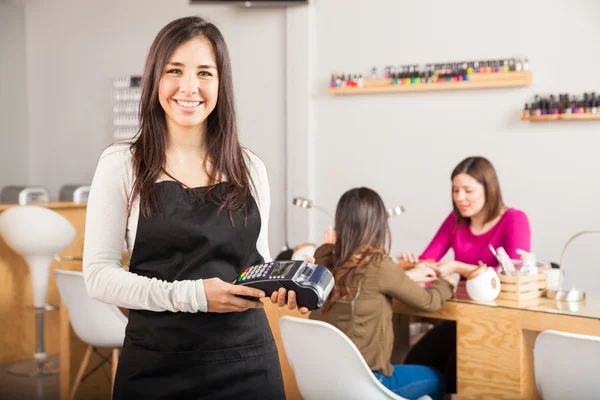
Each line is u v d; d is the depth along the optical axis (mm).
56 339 4871
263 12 5875
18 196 5141
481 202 3330
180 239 1433
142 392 1439
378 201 2559
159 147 1462
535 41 4805
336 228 2570
